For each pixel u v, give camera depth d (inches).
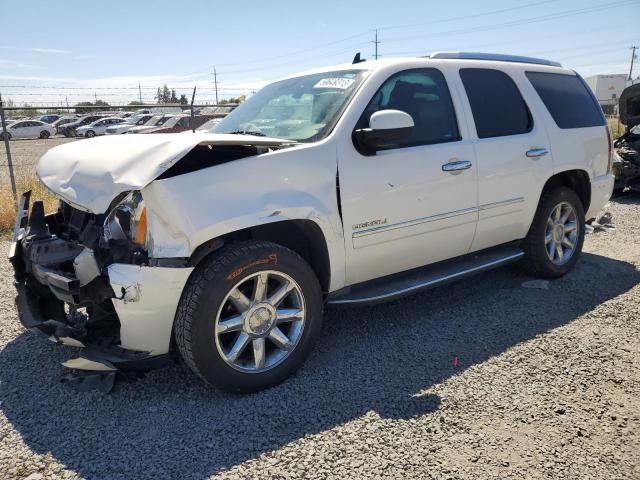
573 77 203.5
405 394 120.0
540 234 183.5
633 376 125.4
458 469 95.2
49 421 112.1
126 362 112.2
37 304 138.9
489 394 119.1
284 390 122.7
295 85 163.0
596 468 94.9
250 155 122.7
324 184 127.2
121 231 115.5
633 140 362.0
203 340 111.8
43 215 148.2
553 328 153.0
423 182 145.1
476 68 167.8
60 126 1427.2
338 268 134.0
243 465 97.7
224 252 115.1
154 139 122.5
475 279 196.2
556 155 182.4
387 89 143.9
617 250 231.6
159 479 94.7
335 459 98.7
